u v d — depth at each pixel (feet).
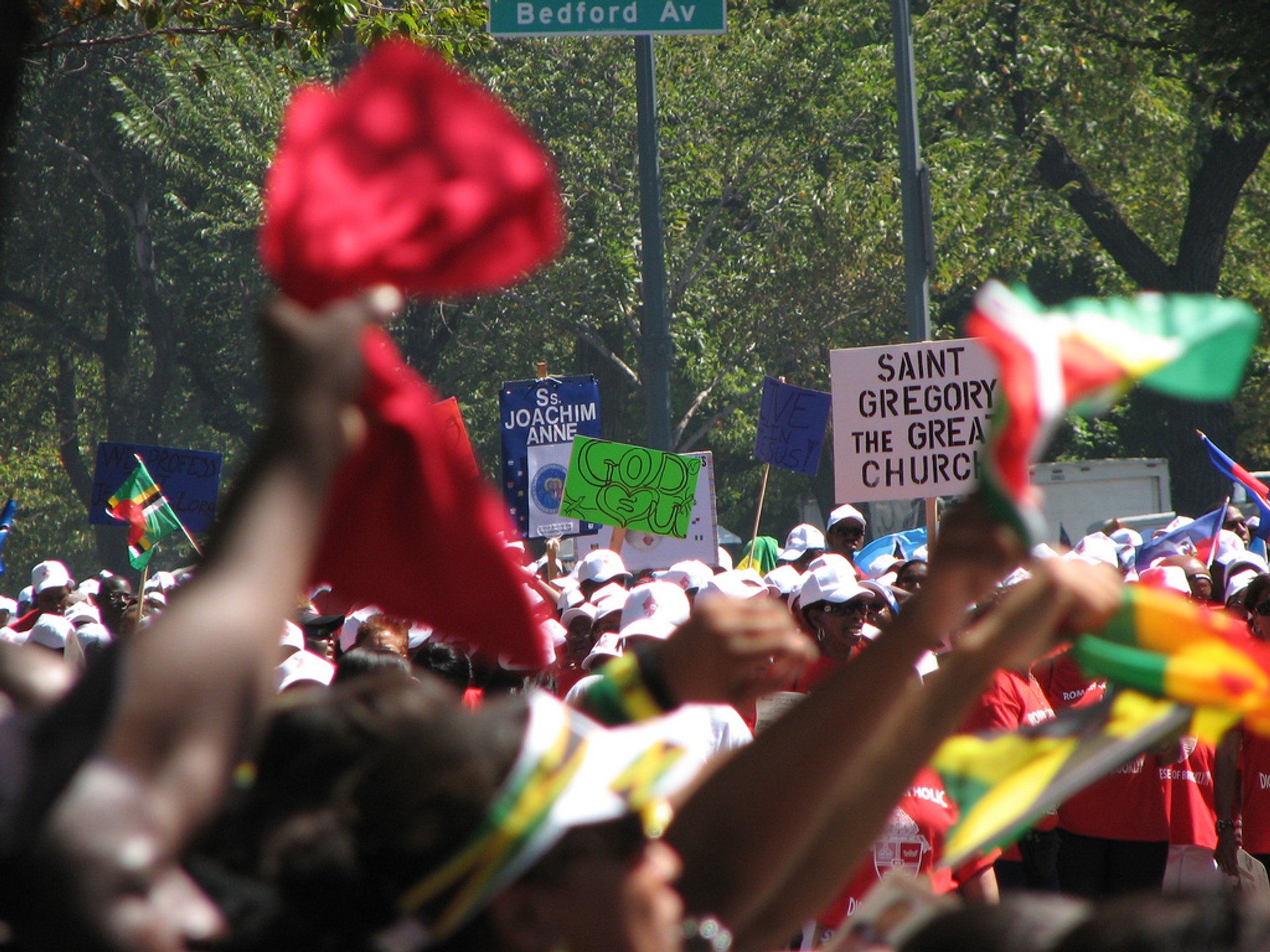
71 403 425.28
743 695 17.44
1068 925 16.22
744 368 346.95
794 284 328.90
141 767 9.47
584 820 13.61
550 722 14.12
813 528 138.62
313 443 10.28
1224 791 71.46
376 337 11.60
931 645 13.94
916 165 157.28
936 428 89.35
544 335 351.46
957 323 371.97
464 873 13.52
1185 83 246.27
